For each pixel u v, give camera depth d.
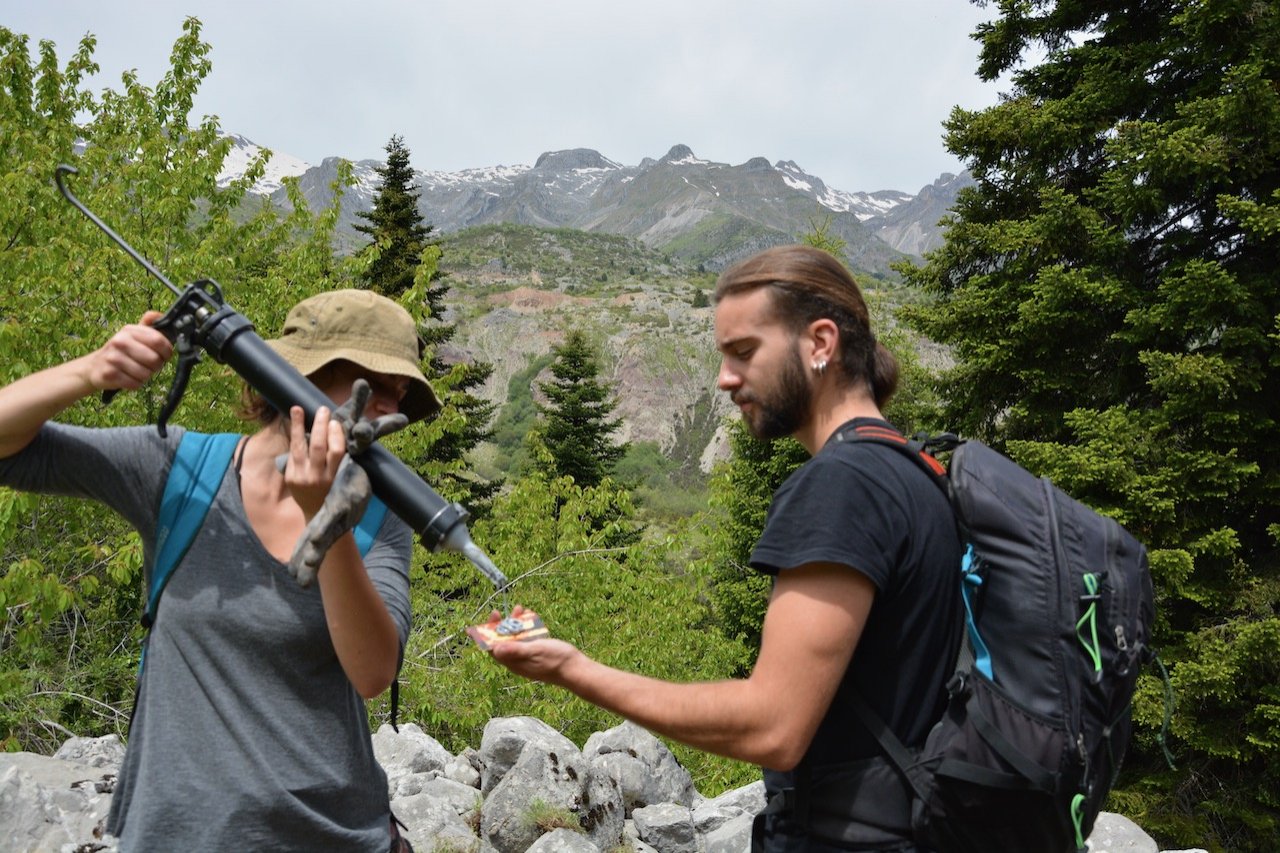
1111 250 14.17
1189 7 13.46
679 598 11.79
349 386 1.80
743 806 5.48
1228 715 12.88
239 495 1.76
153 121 12.26
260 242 11.41
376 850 1.83
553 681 1.67
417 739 5.81
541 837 4.48
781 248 1.80
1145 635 1.62
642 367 182.75
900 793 1.61
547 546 11.81
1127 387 14.63
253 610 1.70
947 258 16.05
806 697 1.56
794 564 1.58
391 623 1.70
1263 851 12.88
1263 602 12.72
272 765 1.69
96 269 8.46
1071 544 1.60
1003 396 15.91
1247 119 12.70
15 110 12.21
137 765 1.76
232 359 1.60
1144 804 13.00
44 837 3.48
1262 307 12.87
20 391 1.65
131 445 1.79
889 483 1.64
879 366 1.86
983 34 16.33
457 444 29.50
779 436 1.81
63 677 9.15
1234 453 12.55
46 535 8.98
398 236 29.42
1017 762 1.53
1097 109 15.05
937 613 1.63
